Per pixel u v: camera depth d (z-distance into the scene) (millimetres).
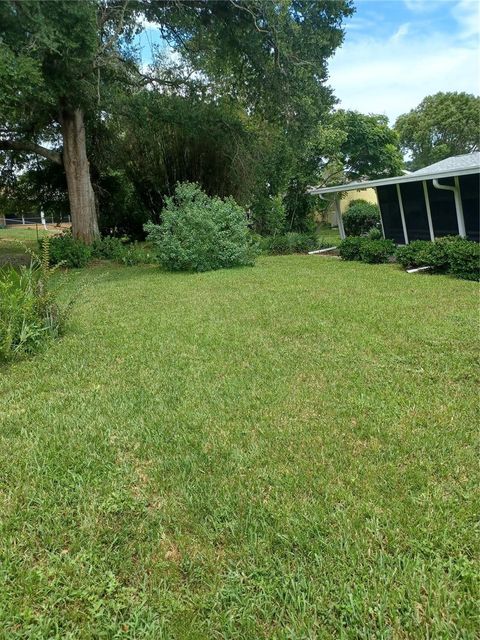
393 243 11242
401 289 7277
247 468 2479
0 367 4156
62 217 18859
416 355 4133
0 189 17406
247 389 3527
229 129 15133
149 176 17109
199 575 1782
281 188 16750
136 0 11484
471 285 7488
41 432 2930
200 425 2979
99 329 5402
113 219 18016
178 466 2512
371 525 1988
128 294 7770
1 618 1607
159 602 1665
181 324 5531
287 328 5164
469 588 1671
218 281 8789
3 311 4453
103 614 1620
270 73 13180
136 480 2402
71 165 13406
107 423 3035
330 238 18891
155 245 11469
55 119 13906
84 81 11227
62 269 11602
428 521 2000
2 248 17453
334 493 2219
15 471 2484
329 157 18938
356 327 5098
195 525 2045
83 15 8961
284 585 1712
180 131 15648
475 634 1511
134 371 4000
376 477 2342
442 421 2910
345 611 1594
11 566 1831
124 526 2057
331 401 3264
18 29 8656
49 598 1685
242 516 2094
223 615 1604
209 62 13773
